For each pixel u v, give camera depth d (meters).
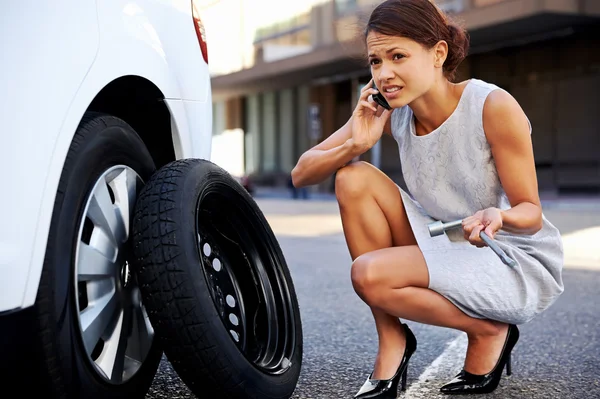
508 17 17.38
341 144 2.33
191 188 1.97
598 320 3.48
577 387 2.40
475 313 2.18
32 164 1.60
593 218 11.06
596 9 16.98
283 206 16.97
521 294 2.17
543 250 2.27
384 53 2.02
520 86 21.00
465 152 2.15
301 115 30.61
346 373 2.55
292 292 2.37
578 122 19.64
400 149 2.31
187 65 2.35
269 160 33.22
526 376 2.53
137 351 1.99
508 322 2.24
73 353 1.70
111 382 1.86
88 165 1.80
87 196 1.79
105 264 1.86
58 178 1.66
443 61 2.07
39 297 1.61
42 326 1.61
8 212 1.55
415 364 2.69
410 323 3.38
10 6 1.63
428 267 2.11
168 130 2.26
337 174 2.26
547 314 3.62
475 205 2.22
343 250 6.77
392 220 2.28
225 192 2.20
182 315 1.82
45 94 1.64
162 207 1.90
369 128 2.23
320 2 25.53
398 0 2.03
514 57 21.03
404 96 2.05
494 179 2.16
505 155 2.09
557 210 13.61
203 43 2.52
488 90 2.10
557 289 2.24
